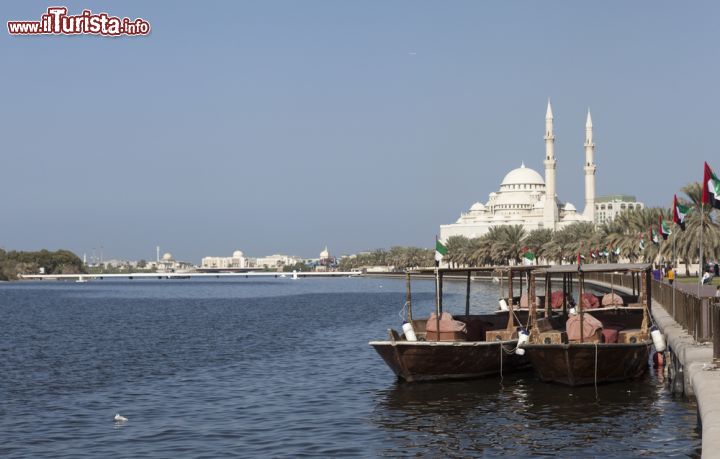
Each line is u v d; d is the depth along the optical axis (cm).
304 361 5019
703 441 1814
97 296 18050
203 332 7356
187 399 3666
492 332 4269
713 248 10200
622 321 4988
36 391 3888
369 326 7950
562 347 3675
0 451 2712
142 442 2836
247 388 3969
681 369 3447
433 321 4134
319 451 2720
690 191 9894
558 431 2970
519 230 19262
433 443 2831
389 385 4006
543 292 12725
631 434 2883
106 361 5094
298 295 17525
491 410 3362
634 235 12475
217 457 2636
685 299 4156
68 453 2688
